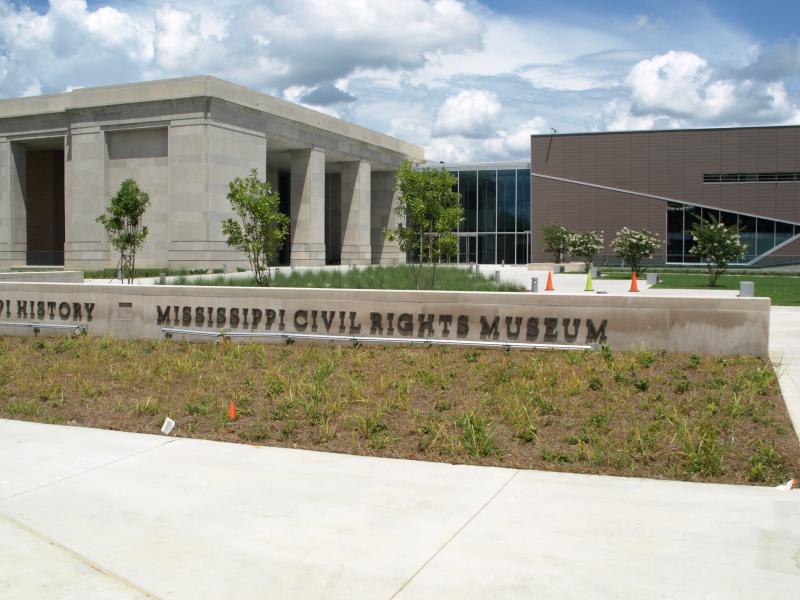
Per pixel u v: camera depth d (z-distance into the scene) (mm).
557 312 13555
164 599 4914
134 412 10352
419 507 6613
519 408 9633
